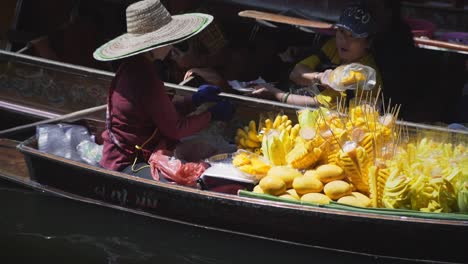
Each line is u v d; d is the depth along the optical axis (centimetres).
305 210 468
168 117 516
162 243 502
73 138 580
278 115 555
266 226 484
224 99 586
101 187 522
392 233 461
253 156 520
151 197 507
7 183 569
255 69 705
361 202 478
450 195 471
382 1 589
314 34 732
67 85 644
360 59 588
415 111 638
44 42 709
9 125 677
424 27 725
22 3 749
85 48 721
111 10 779
